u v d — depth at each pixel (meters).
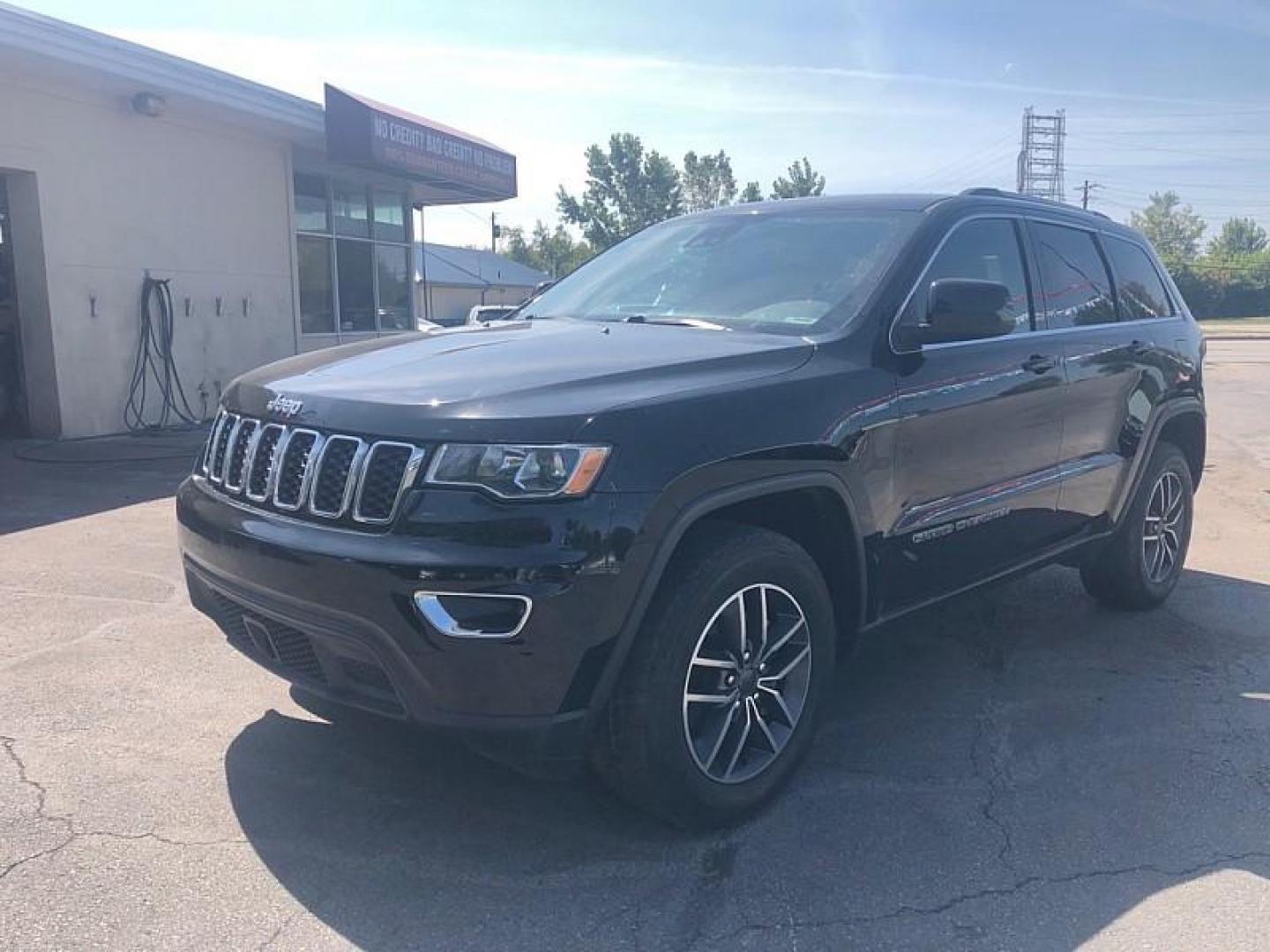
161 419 12.66
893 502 3.71
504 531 2.77
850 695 4.48
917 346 3.83
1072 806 3.53
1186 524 5.90
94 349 11.70
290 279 14.86
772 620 3.40
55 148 11.08
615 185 78.25
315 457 3.05
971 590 4.27
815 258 4.19
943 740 4.04
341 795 3.48
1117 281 5.36
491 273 55.22
